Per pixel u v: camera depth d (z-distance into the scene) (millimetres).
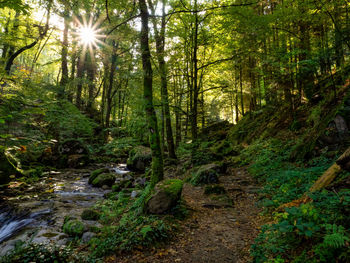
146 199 5793
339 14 9094
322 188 4273
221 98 23422
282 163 8953
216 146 15945
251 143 15156
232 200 6965
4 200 8445
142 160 16484
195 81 12180
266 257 3373
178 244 4402
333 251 2609
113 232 5016
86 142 20469
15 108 7664
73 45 7836
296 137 10648
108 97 21750
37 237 5449
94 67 22188
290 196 5508
